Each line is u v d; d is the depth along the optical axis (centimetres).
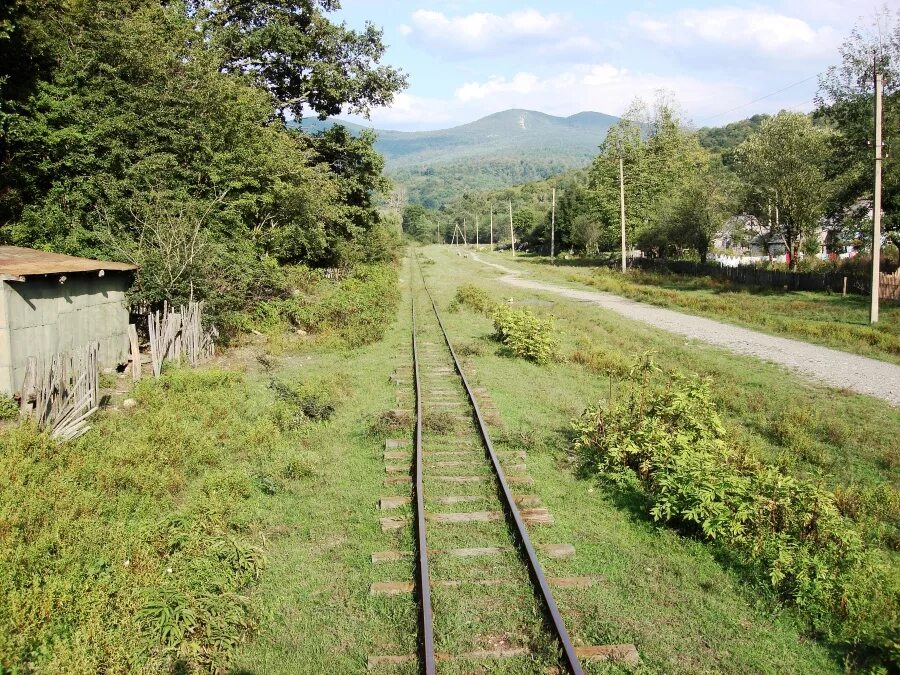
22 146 1719
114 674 503
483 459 998
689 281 4406
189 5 3020
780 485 764
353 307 2341
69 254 1658
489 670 521
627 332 2458
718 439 974
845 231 3991
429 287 4412
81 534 706
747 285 3994
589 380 1662
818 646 571
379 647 553
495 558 698
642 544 753
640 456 946
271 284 2294
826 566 645
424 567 646
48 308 1288
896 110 3294
